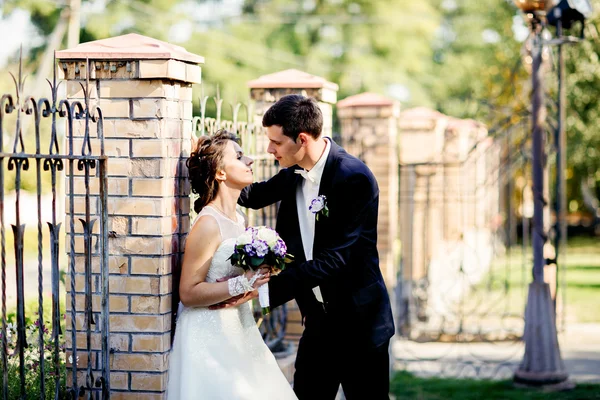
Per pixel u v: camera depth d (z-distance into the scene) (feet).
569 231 98.32
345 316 13.76
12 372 13.84
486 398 24.36
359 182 13.42
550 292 25.71
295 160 13.62
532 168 25.63
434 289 36.94
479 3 78.74
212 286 12.51
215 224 12.78
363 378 13.87
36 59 68.03
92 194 13.34
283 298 12.96
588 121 62.03
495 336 33.65
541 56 25.32
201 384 12.43
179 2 68.23
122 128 13.15
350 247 13.28
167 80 13.15
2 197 10.41
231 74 62.64
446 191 37.86
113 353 13.32
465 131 41.93
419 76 79.71
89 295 12.50
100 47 13.17
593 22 38.32
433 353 31.37
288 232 14.23
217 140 13.29
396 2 75.31
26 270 39.42
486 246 50.93
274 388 13.28
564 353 31.12
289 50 72.74
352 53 73.41
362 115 28.50
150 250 13.16
